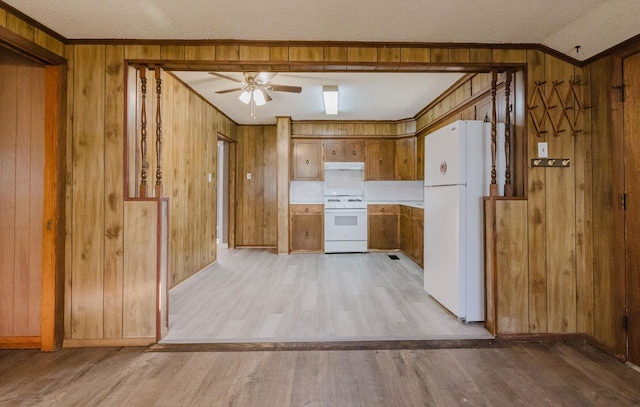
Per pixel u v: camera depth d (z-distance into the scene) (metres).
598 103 2.38
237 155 6.52
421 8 2.02
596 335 2.40
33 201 2.40
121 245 2.43
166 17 2.12
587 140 2.48
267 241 6.60
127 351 2.33
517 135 2.61
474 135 2.75
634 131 2.16
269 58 2.48
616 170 2.23
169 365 2.14
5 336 2.39
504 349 2.35
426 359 2.20
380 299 3.40
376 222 5.96
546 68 2.51
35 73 2.39
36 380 1.97
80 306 2.42
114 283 2.42
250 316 2.95
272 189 6.57
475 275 2.77
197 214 4.52
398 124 6.05
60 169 2.36
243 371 2.06
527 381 1.95
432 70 2.60
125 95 2.43
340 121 6.07
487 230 2.59
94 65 2.42
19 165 2.39
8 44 1.99
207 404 1.75
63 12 2.04
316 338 2.50
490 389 1.87
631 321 2.16
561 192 2.50
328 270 4.66
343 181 6.43
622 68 2.21
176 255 3.87
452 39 2.43
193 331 2.63
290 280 4.14
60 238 2.37
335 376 2.00
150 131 3.29
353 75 3.61
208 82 3.99
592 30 2.19
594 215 2.43
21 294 2.39
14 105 2.39
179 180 3.95
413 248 5.20
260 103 3.82
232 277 4.29
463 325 2.73
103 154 2.42
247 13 2.07
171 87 3.73
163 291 2.52
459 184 2.73
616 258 2.23
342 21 2.18
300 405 1.73
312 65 2.51
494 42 2.47
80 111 2.42
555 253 2.50
